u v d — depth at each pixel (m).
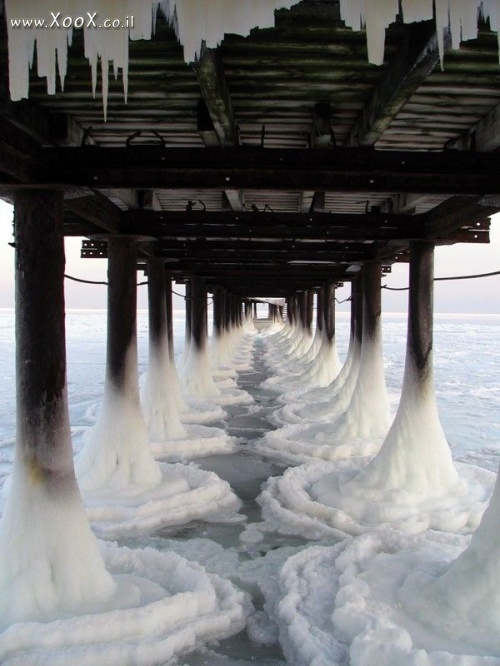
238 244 9.84
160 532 6.35
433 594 4.33
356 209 8.88
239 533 6.34
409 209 7.45
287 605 4.62
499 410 14.56
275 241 9.84
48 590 4.33
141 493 7.05
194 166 4.50
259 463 9.05
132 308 7.34
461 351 38.31
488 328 79.19
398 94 3.59
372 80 3.99
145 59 3.64
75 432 11.15
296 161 4.51
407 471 6.86
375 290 9.96
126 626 4.17
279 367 22.41
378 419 9.77
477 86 4.06
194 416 12.11
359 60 3.69
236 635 4.49
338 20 3.24
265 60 3.67
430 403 7.05
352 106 4.52
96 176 4.61
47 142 4.69
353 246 9.93
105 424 7.31
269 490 7.49
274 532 6.37
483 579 4.12
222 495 7.32
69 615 4.29
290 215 7.08
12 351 33.38
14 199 4.68
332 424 10.23
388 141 5.48
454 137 5.30
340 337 53.16
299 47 3.50
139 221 7.23
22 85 3.05
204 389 14.61
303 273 15.48
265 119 4.86
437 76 3.90
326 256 10.25
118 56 2.93
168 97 4.29
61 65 2.99
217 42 2.78
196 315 14.85
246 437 10.74
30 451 4.48
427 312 7.09
